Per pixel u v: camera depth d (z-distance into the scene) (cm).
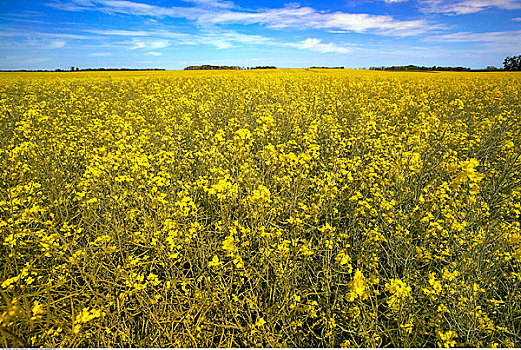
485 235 278
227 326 215
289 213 346
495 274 267
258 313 229
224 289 240
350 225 325
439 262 281
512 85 1252
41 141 499
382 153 509
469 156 526
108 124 668
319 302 248
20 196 325
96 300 229
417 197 362
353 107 890
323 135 652
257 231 289
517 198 360
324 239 285
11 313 171
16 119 669
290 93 1087
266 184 417
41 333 215
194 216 300
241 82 1502
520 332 223
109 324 225
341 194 365
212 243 294
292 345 220
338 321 236
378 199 340
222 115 807
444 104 852
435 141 543
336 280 260
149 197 343
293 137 623
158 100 946
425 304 223
